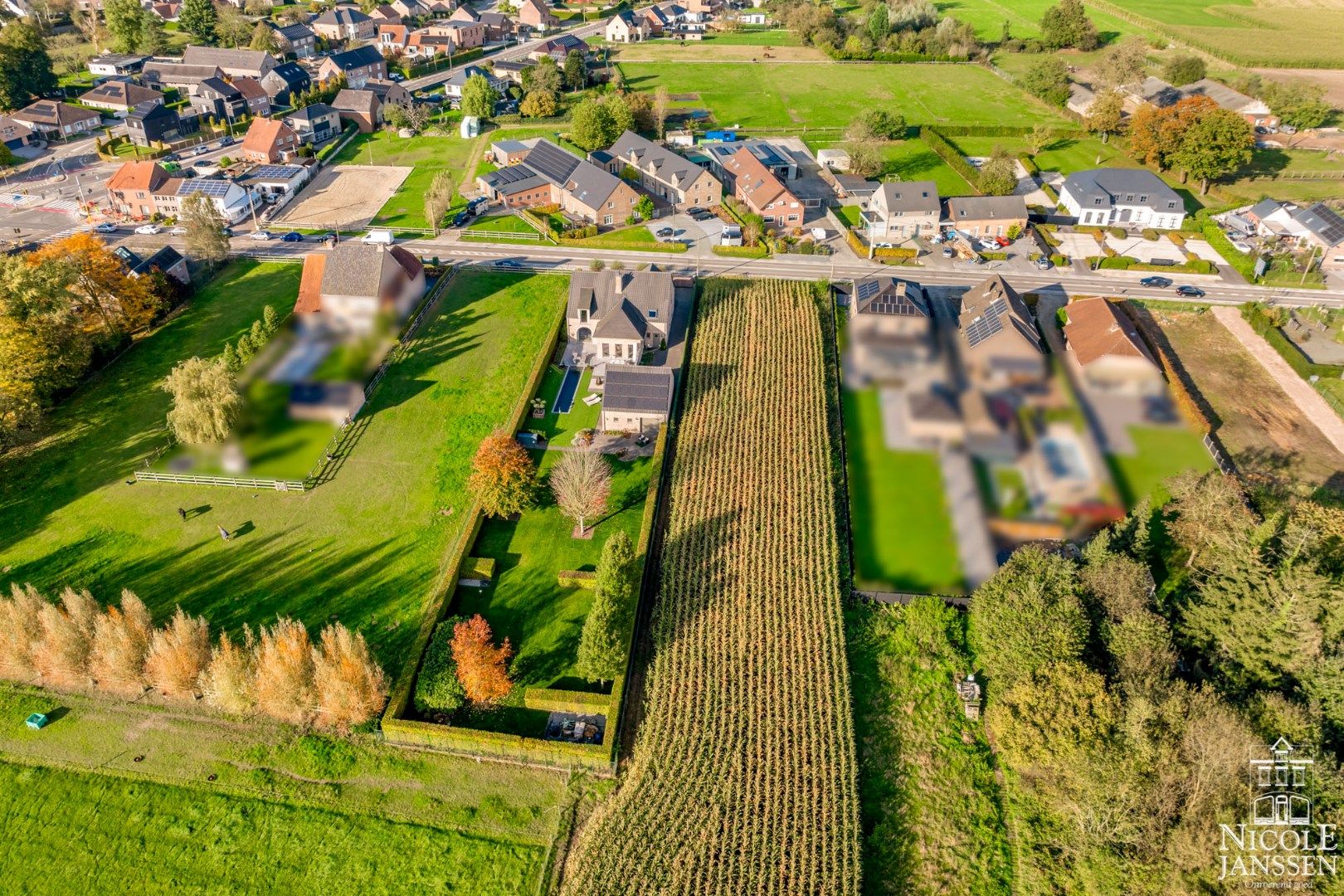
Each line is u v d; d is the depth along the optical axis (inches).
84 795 2209.6
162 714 2411.4
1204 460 3284.9
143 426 3464.6
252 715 2401.6
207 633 2444.6
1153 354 3927.2
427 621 2603.3
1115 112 6417.3
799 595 2706.7
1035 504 3085.6
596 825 2123.5
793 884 1973.4
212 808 2181.3
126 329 3976.4
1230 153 5334.6
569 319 4025.6
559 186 5546.3
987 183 5492.1
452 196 5546.3
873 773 2265.0
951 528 2997.0
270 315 3836.1
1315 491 3110.2
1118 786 2016.5
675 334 4133.9
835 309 4404.5
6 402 3233.3
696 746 2272.4
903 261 4881.9
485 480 2945.4
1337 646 2192.4
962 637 2603.3
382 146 6692.9
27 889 2023.9
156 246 5000.0
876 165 5876.0
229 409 3230.8
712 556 2847.0
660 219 5413.4
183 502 3093.0
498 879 2039.9
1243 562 2372.0
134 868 2060.8
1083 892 2003.0
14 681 2497.5
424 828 2142.0
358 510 3068.4
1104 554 2578.7
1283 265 4640.8
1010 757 2198.6
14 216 5315.0
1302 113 6387.8
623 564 2527.1
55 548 2888.8
